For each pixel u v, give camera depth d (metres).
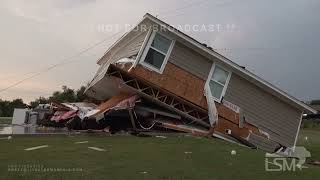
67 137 13.06
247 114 18.53
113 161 8.48
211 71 17.81
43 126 21.05
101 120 16.11
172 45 17.11
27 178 6.58
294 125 19.72
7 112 44.50
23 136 13.03
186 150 10.80
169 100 17.27
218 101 17.84
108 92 20.55
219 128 17.56
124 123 16.41
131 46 19.77
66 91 43.09
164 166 8.19
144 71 16.58
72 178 6.71
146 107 17.27
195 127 17.38
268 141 18.44
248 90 18.64
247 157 10.26
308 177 8.13
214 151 10.93
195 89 17.42
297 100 19.31
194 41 17.11
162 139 13.38
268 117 19.06
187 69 17.38
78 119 16.44
